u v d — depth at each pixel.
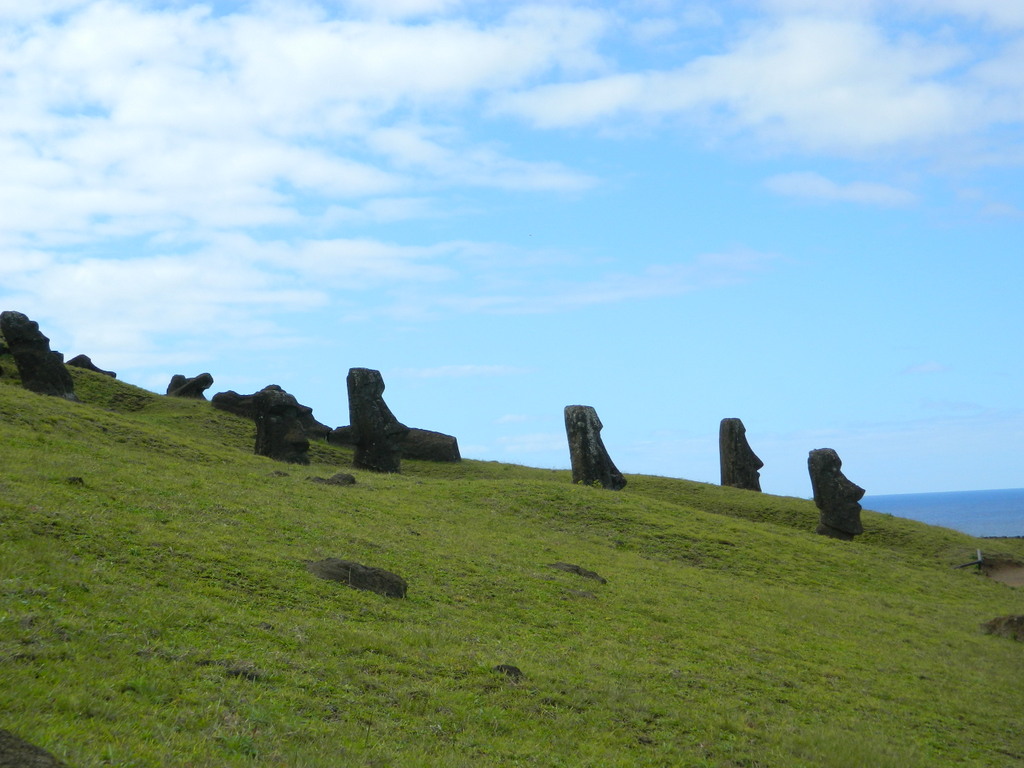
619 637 20.34
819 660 21.56
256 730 10.55
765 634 23.39
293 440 43.16
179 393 63.81
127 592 14.64
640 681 16.95
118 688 10.70
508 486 40.91
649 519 38.12
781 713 16.59
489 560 25.53
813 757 14.28
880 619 28.16
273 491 29.39
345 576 19.33
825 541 41.59
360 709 12.38
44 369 42.91
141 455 31.22
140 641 12.56
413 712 12.84
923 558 43.69
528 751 12.27
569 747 12.89
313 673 13.33
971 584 37.81
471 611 20.00
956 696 19.98
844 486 45.44
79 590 13.98
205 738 9.88
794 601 28.73
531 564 26.38
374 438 46.69
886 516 52.53
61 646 11.39
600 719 14.31
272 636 14.54
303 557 20.44
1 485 19.95
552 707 14.40
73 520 18.11
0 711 9.02
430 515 32.16
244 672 12.49
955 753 15.92
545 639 19.00
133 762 8.62
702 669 18.77
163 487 24.72
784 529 43.03
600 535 35.22
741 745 14.36
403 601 19.42
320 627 15.66
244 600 16.34
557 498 39.50
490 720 13.20
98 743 8.88
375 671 14.23
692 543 35.88
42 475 22.22
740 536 38.34
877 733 16.22
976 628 28.94
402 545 24.86
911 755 14.92
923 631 27.28
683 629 22.27
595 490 42.41
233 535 21.00
